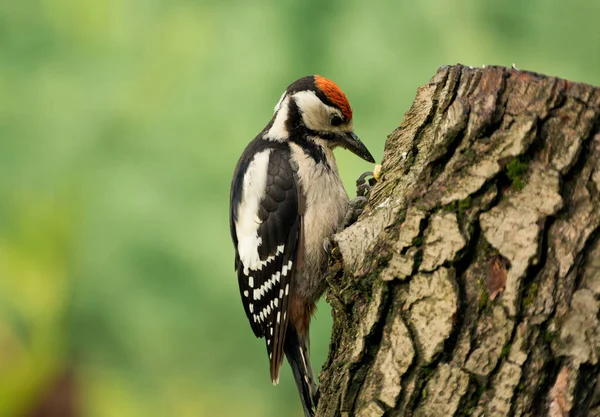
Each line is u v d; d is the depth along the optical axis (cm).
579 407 462
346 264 546
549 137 475
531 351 465
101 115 1238
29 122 1241
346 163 1133
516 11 1248
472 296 480
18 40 1268
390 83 1212
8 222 1230
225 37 1259
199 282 1162
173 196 1190
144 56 1270
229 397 1254
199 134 1217
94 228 1202
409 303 499
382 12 1234
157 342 1195
